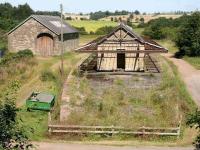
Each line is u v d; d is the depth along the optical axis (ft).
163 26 294.05
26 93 98.73
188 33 168.86
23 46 154.40
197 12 172.24
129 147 66.03
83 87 87.97
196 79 116.98
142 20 442.09
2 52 157.99
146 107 79.41
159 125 71.72
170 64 139.54
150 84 90.38
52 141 68.44
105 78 94.02
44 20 155.63
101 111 77.56
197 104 88.63
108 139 69.56
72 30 172.45
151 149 65.10
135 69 103.04
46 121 77.25
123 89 87.10
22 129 31.22
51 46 152.46
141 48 102.06
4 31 231.50
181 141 68.28
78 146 66.44
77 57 147.95
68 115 76.89
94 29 325.83
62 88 94.68
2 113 30.48
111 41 102.27
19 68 117.39
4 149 29.37
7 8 358.23
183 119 76.95
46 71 114.21
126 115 76.33
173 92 85.97
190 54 167.84
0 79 106.01
